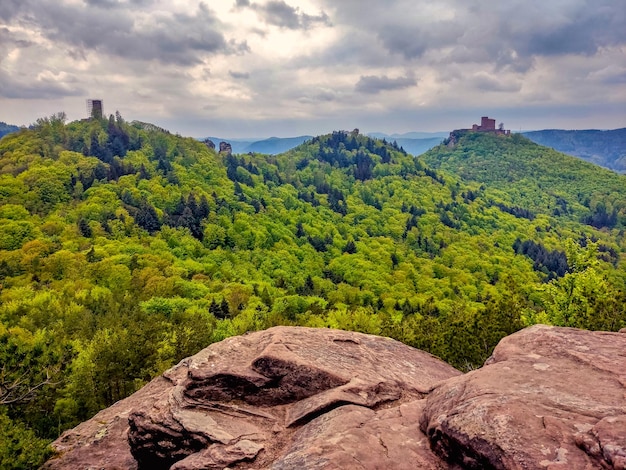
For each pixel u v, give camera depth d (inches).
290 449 320.8
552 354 365.1
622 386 293.3
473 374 338.6
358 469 260.8
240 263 4534.9
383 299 4055.1
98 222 4421.8
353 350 499.5
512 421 249.0
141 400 540.4
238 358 459.2
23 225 3998.5
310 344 485.7
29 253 3380.9
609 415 250.7
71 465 450.0
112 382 1211.2
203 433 361.4
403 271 4948.3
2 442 504.4
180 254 4288.9
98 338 1387.8
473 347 983.6
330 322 2073.1
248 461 331.0
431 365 522.0
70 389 1108.5
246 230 5270.7
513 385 303.4
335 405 377.1
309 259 5128.0
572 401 271.7
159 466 388.2
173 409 396.2
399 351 542.6
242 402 413.4
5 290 2615.7
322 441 301.3
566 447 227.1
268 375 421.1
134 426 400.5
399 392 417.4
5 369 593.0
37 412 1074.7
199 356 459.5
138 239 4306.1
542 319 1027.3
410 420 326.0
